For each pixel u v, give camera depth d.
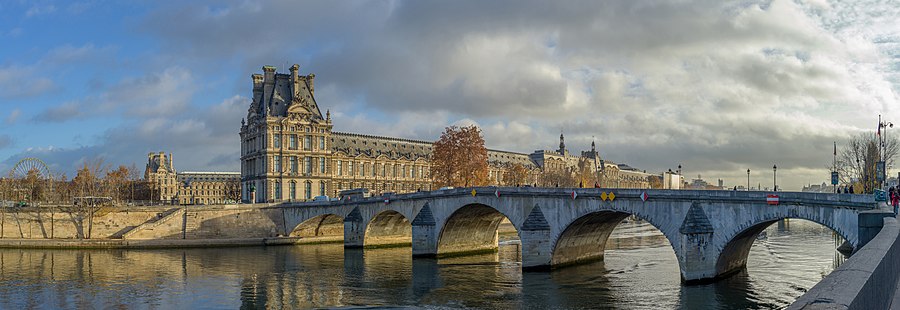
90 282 78.94
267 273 86.19
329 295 69.88
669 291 65.88
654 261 90.12
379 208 116.94
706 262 68.25
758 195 63.84
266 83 192.88
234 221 133.50
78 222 128.00
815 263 81.44
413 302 65.25
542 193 84.38
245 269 90.38
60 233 127.62
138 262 98.62
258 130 190.75
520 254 107.06
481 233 109.62
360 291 71.94
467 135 144.00
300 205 135.00
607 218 85.19
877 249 14.86
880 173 69.31
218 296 69.88
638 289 67.81
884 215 30.88
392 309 62.12
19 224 126.88
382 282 77.88
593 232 89.31
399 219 123.25
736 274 73.75
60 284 77.44
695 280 67.88
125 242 120.50
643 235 137.38
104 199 146.25
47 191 185.25
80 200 141.38
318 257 105.50
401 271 87.00
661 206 71.75
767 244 105.94
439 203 102.00
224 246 125.81
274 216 137.62
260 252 114.69
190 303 66.25
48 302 66.56
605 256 96.94
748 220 64.81
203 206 131.12
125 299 68.25
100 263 97.19
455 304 63.78
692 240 67.50
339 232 142.88
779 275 72.62
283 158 185.50
